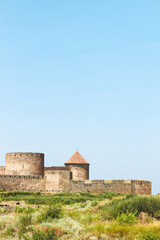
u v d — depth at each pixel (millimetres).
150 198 33781
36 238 24656
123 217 29969
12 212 37906
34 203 48062
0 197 55125
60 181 64188
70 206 43688
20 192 60531
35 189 65000
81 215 32406
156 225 27172
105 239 24750
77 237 25125
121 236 25547
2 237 26203
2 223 29125
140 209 32438
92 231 26328
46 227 26672
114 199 39969
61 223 28250
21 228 27453
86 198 53562
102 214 32781
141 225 27719
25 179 64938
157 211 31953
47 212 31422
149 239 24188
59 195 60625
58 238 25031
